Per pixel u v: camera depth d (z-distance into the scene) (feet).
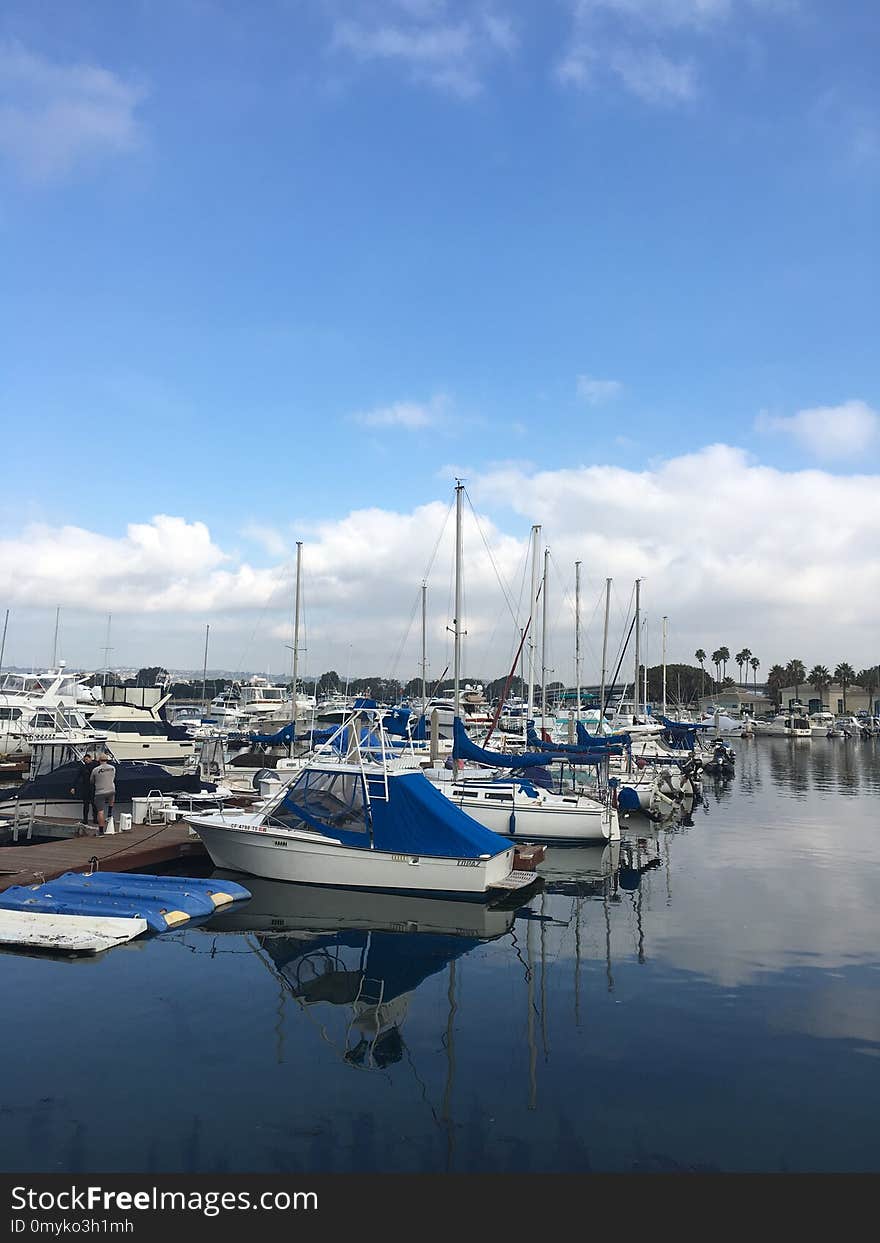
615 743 119.55
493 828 84.89
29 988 39.06
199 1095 28.66
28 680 146.41
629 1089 29.73
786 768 191.21
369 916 54.70
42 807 76.43
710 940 49.37
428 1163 24.80
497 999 39.09
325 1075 30.45
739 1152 25.64
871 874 69.62
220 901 55.42
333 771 63.98
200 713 262.88
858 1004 38.47
